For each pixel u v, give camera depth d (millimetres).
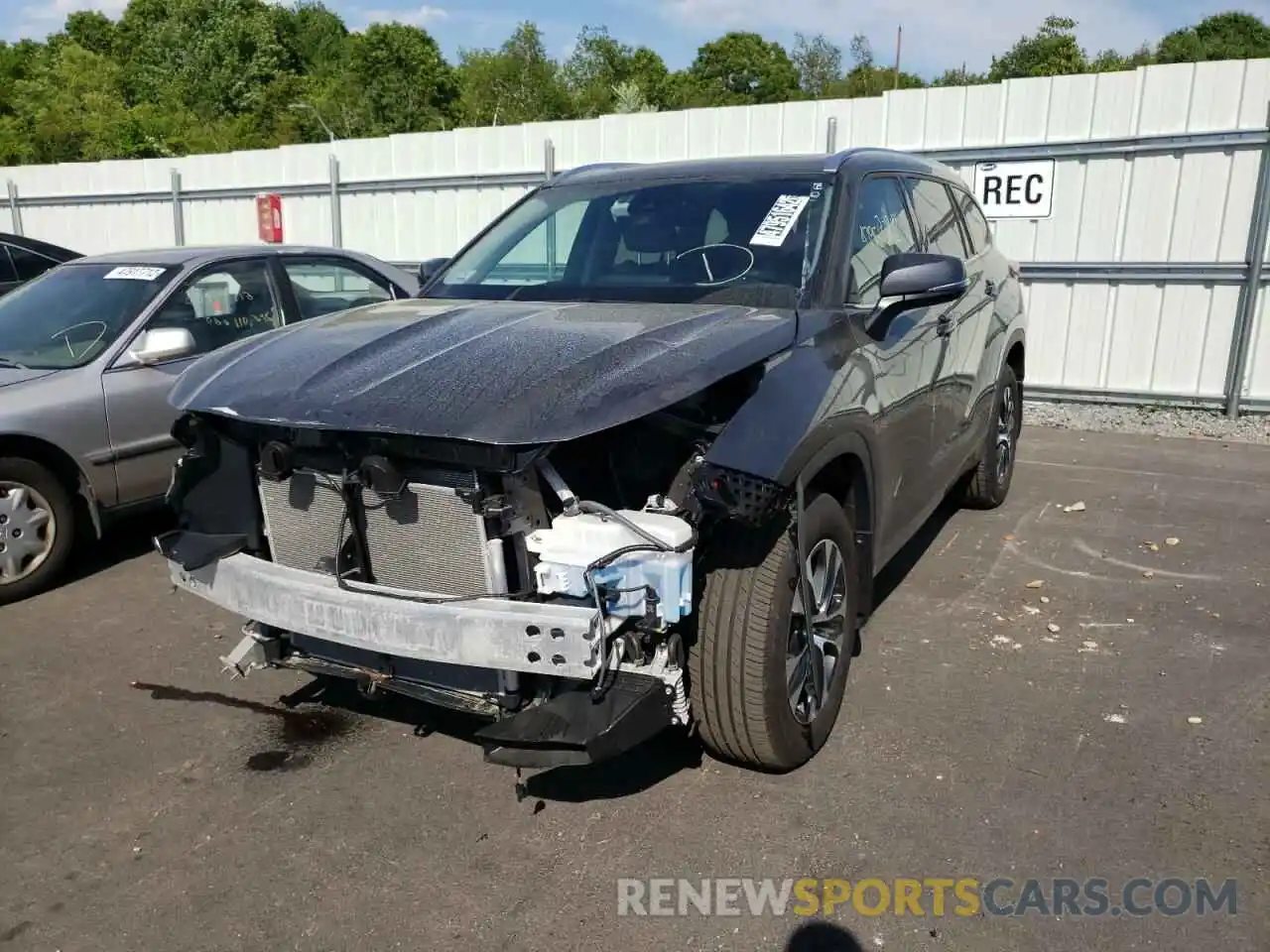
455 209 11852
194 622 4758
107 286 5898
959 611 4660
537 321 3318
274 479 3117
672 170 4340
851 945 2555
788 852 2918
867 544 3580
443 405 2695
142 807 3229
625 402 2609
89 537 5449
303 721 3777
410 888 2809
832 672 3461
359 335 3385
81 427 5160
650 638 2871
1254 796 3152
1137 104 8539
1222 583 4957
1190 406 8922
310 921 2684
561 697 2766
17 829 3123
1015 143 9039
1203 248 8586
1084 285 9094
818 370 3119
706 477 2695
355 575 2986
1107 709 3717
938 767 3340
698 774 3324
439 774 3391
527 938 2602
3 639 4570
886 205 4254
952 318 4520
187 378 3344
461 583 2828
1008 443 6246
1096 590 4895
